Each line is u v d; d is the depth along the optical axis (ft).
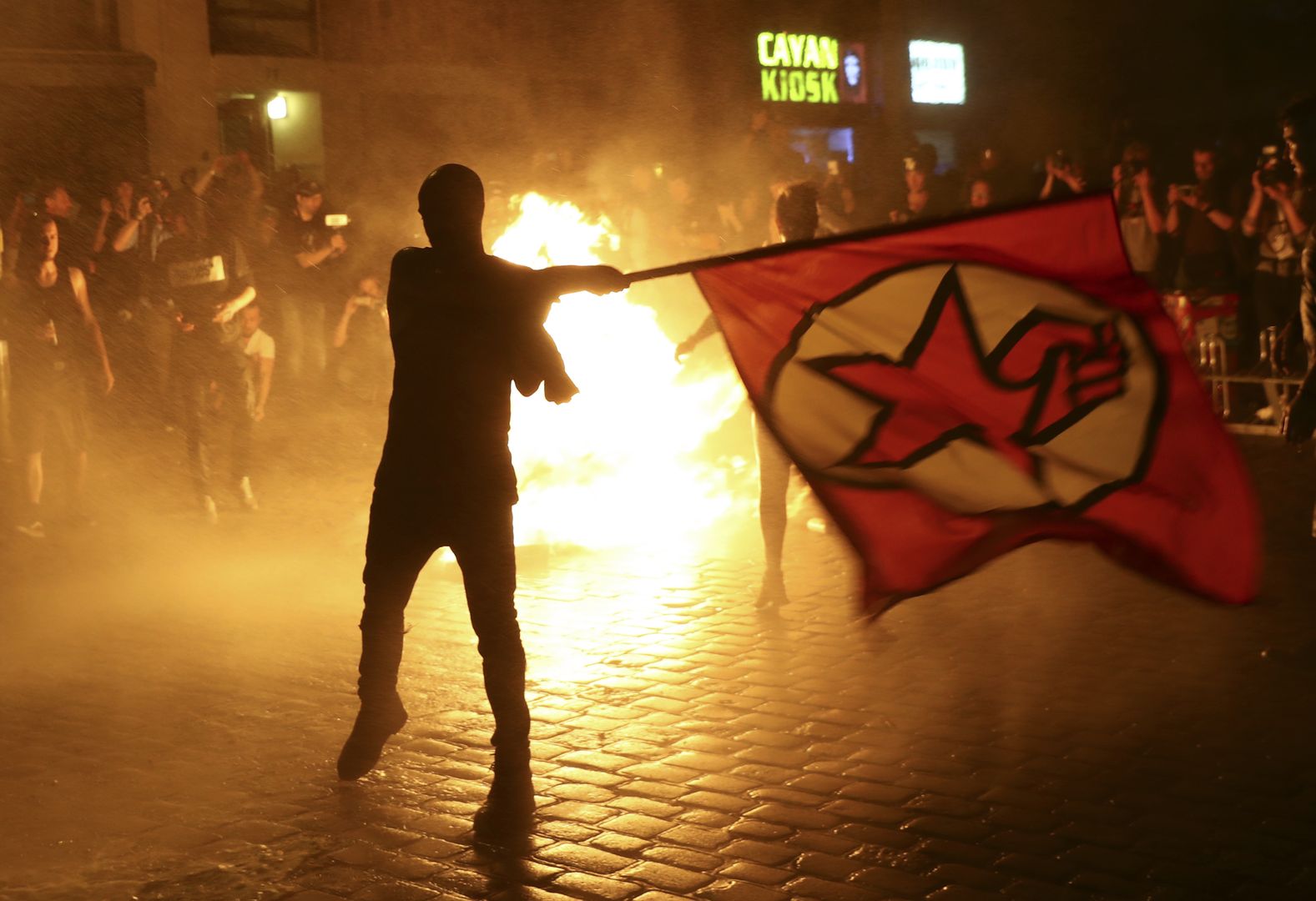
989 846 13.24
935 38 81.20
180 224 39.06
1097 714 16.76
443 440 14.83
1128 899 12.07
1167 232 43.34
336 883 12.89
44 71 54.03
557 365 15.15
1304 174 17.90
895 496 16.25
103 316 40.55
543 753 16.14
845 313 16.30
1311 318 17.74
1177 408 15.93
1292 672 18.04
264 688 18.93
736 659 19.57
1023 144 83.71
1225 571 15.96
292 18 61.41
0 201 52.85
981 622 20.93
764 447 21.56
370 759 15.20
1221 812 13.82
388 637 15.16
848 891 12.39
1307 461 33.71
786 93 75.36
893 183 79.20
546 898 12.45
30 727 17.51
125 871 13.23
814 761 15.61
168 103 57.62
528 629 21.39
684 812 14.30
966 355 16.20
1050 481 16.12
